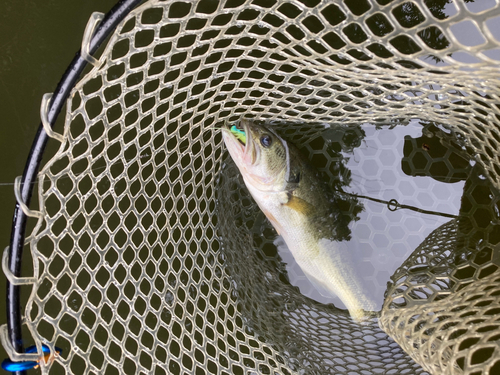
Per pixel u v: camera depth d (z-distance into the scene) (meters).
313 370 0.44
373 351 0.45
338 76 0.37
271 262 0.51
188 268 0.44
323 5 0.29
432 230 0.49
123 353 0.34
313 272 0.49
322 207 0.50
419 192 0.50
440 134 0.47
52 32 0.48
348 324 0.48
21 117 0.47
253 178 0.47
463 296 0.38
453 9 0.45
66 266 0.31
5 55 0.47
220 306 0.44
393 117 0.45
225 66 0.45
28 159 0.25
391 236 0.50
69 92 0.25
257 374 0.42
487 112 0.37
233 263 0.48
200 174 0.45
